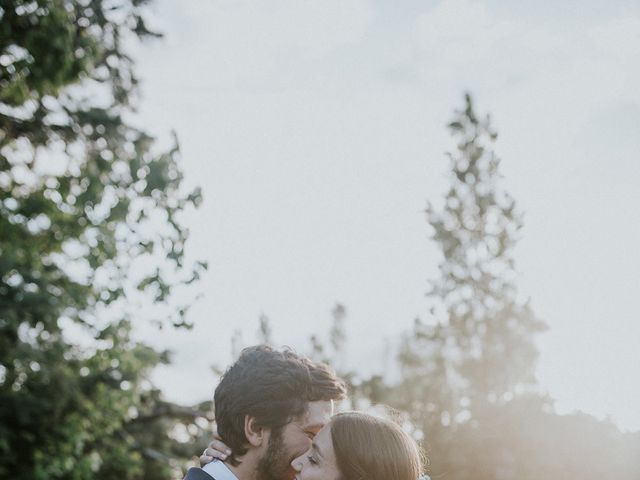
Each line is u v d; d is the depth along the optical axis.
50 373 10.79
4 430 10.62
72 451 11.35
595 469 6.42
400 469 2.79
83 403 11.34
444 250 20.64
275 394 3.04
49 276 10.41
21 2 6.69
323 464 2.82
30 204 8.87
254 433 3.04
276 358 3.11
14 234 9.29
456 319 20.42
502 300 20.12
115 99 9.43
